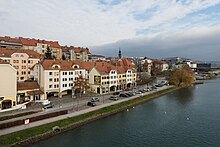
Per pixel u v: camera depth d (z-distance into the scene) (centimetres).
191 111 7662
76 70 9569
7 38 13338
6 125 4822
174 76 14675
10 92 6512
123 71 11944
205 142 4841
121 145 4641
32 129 4794
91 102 7375
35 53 10919
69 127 5469
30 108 6600
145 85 14175
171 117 6862
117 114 7175
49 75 8350
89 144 4647
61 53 16000
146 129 5681
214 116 6975
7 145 4106
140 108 8131
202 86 15600
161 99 10106
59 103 7531
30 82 8188
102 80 10106
